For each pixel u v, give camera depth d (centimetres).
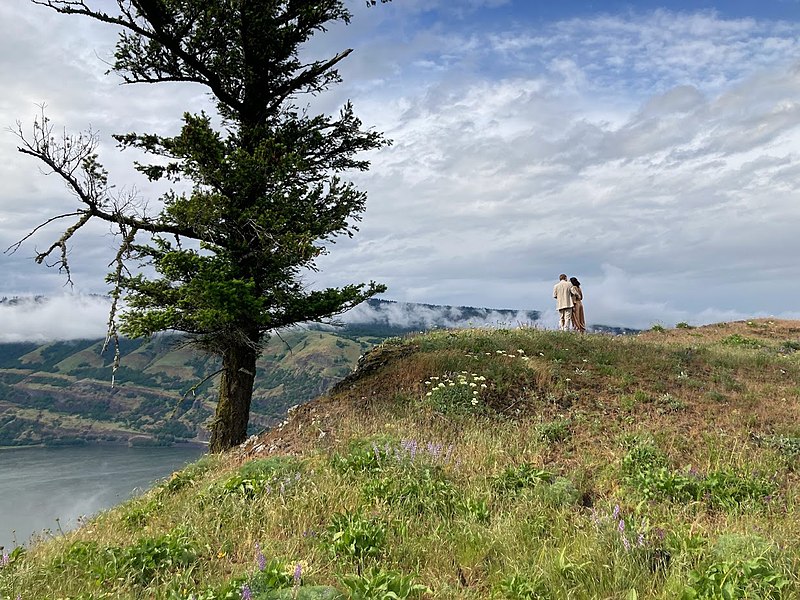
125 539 787
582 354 1659
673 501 769
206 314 1308
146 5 1384
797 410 1199
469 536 668
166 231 1473
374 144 1745
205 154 1417
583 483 862
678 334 2722
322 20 1608
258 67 1608
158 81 1589
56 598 575
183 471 1191
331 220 1585
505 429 1121
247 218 1445
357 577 518
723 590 470
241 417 1522
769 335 2630
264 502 801
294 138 1659
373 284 1620
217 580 589
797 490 803
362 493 804
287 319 1545
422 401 1298
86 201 1322
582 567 554
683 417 1154
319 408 1393
